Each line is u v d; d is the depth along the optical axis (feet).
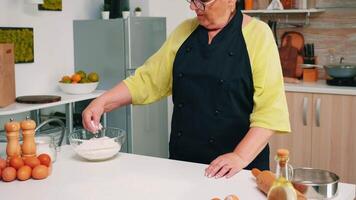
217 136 6.30
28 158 5.56
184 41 6.46
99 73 13.65
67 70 13.83
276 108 5.76
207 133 6.33
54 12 13.23
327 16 13.56
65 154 6.45
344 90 11.78
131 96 6.65
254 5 14.47
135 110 13.41
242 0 14.12
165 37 14.16
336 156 12.16
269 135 5.72
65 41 13.69
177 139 6.64
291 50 13.93
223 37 6.14
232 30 6.14
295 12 13.61
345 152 12.02
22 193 4.99
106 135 6.72
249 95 6.12
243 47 6.04
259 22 6.17
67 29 13.73
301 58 13.87
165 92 6.83
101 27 13.41
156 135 14.34
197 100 6.31
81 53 13.89
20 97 11.37
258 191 4.91
